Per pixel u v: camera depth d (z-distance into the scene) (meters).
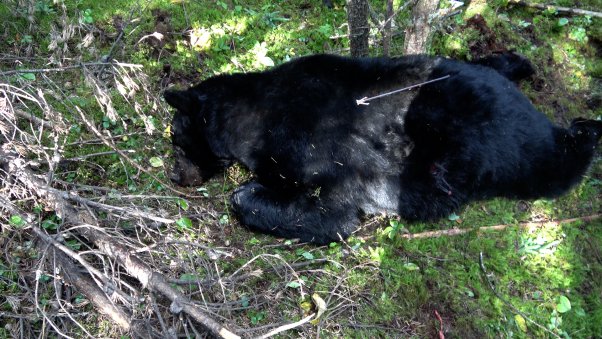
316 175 1.93
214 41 2.53
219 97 2.02
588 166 2.01
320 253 1.94
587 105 2.76
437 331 1.83
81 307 1.58
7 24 2.33
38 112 2.02
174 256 1.74
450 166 1.89
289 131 1.92
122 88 1.82
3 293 1.54
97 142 2.01
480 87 1.89
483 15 2.84
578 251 2.21
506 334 1.89
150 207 1.91
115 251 1.57
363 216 2.09
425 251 2.03
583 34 2.96
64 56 2.06
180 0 2.66
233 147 2.01
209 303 1.57
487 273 2.03
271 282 1.79
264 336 1.44
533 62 2.77
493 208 2.24
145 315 1.54
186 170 2.06
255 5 2.82
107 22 2.47
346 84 1.95
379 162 1.92
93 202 1.66
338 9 2.87
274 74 2.03
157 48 2.45
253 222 1.94
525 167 1.91
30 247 1.62
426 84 1.92
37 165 1.76
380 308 1.82
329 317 1.74
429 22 2.10
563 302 1.99
